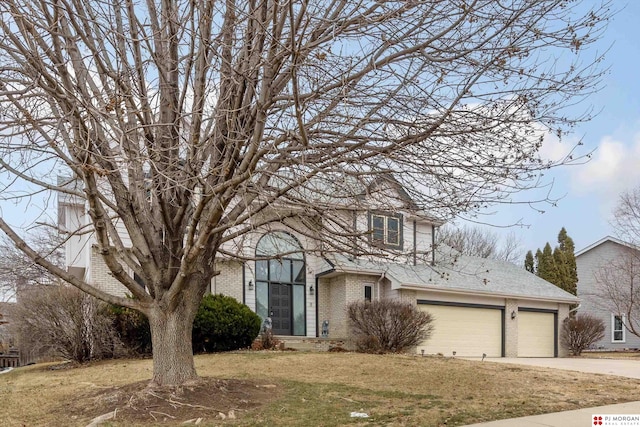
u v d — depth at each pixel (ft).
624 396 29.81
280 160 23.91
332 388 30.53
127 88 23.29
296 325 63.00
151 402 24.40
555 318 78.07
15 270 55.93
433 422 22.44
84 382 33.81
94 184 22.54
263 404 25.67
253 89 23.48
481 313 70.69
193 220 23.45
